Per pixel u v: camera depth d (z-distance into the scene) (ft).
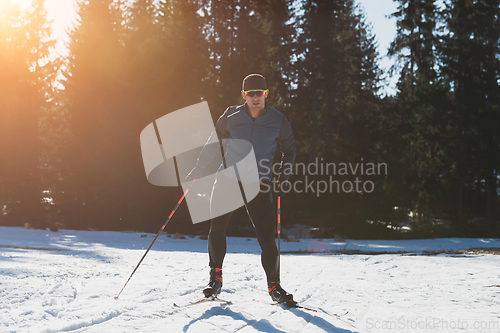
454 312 9.90
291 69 99.35
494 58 99.81
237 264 19.72
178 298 11.10
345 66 103.04
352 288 13.51
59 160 90.48
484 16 98.68
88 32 86.12
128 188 80.79
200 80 89.66
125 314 9.18
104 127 82.12
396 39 98.68
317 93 100.17
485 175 101.86
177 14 94.43
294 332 8.00
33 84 99.35
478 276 16.46
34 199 92.02
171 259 21.98
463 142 100.12
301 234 75.15
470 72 99.55
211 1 95.61
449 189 98.27
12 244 35.04
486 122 99.60
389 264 20.99
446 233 78.28
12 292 11.19
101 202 81.76
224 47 93.71
